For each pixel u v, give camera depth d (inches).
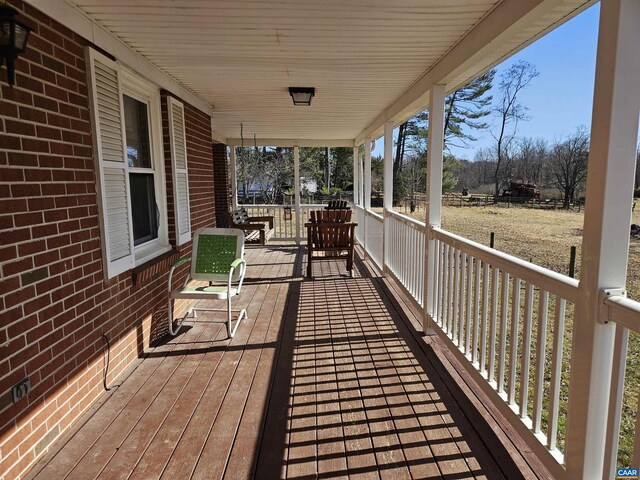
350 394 103.9
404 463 78.4
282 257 295.0
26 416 75.4
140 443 84.7
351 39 108.2
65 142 88.0
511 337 85.9
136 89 131.5
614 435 56.4
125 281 115.8
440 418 93.2
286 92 174.4
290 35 105.7
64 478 74.9
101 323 102.7
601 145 56.8
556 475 68.1
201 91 171.9
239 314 162.9
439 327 129.3
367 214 295.3
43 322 80.4
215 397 102.7
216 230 158.4
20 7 74.8
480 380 98.2
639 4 53.7
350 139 364.2
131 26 100.3
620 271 57.6
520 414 81.4
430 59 125.8
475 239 260.7
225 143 347.3
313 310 171.2
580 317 61.3
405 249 185.9
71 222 89.9
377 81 152.6
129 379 111.3
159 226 150.2
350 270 238.2
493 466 77.4
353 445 83.9
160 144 145.6
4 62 70.6
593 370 58.9
